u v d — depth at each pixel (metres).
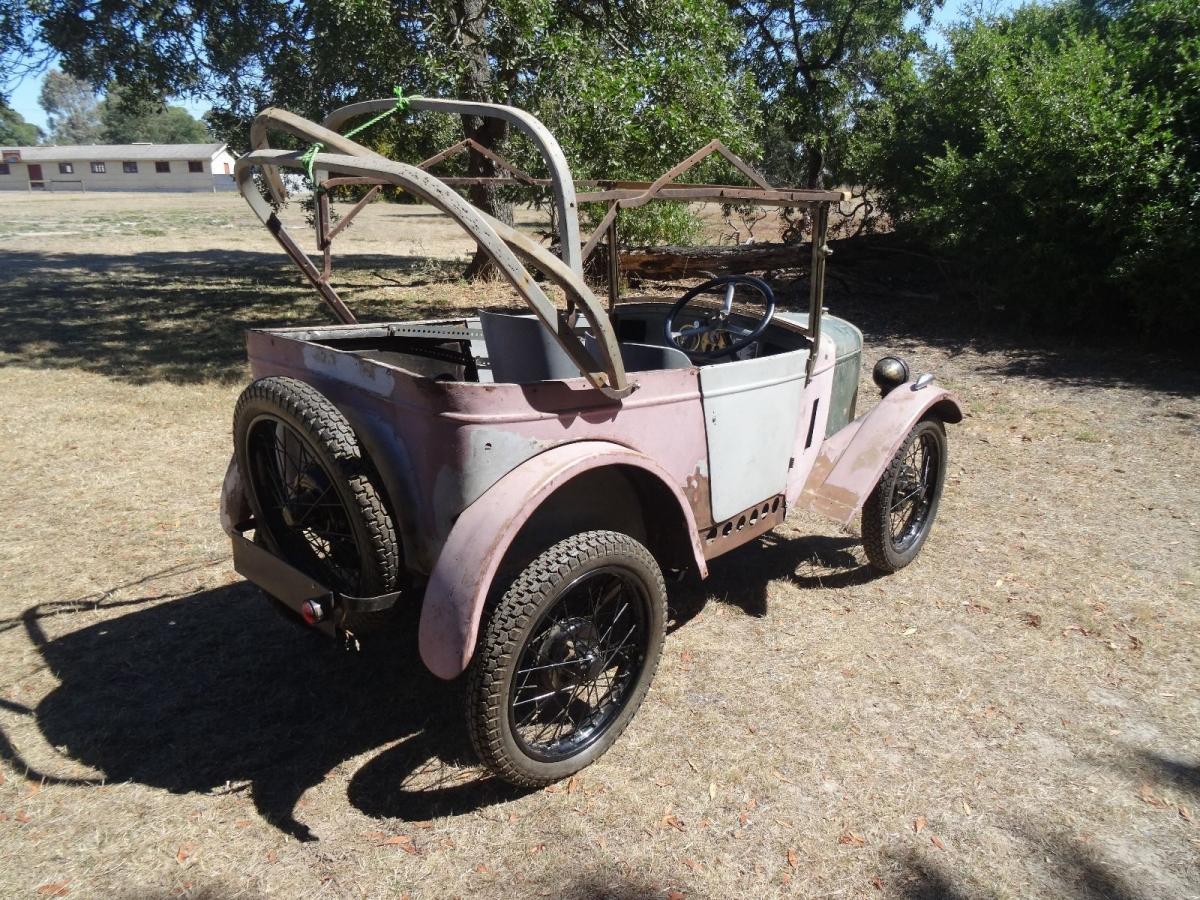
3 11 12.41
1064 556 4.46
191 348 9.44
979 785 2.74
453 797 2.66
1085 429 6.72
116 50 12.34
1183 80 9.34
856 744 2.93
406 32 9.44
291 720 3.02
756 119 11.27
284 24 11.05
